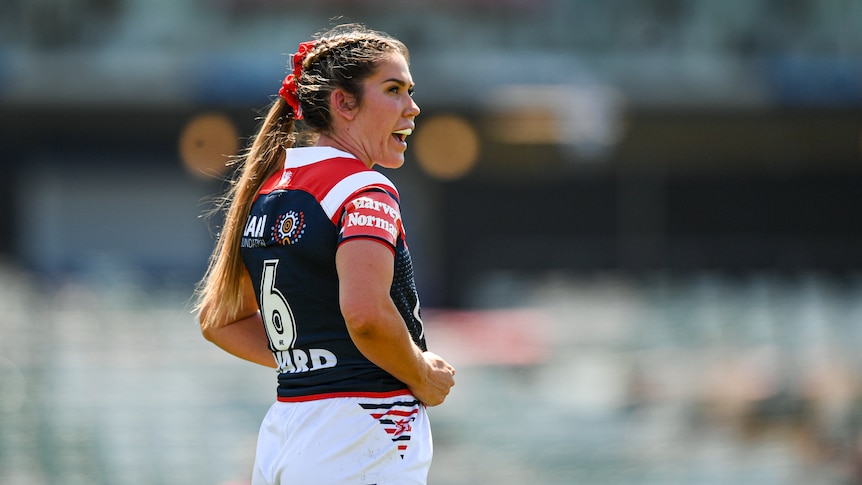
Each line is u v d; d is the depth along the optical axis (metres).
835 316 55.72
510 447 39.38
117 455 35.34
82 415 38.16
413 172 93.69
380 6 90.31
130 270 88.31
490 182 95.19
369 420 9.36
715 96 91.38
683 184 98.00
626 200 97.00
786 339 52.47
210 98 86.88
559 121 87.25
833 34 94.25
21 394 39.56
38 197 91.50
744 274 87.81
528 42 91.69
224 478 34.38
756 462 38.53
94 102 86.94
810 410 43.28
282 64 87.25
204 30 89.50
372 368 9.46
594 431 41.22
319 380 9.48
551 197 96.12
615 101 89.81
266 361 10.70
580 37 92.00
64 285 72.44
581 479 36.81
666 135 95.38
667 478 36.97
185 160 90.75
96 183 92.25
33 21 87.56
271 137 10.29
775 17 93.88
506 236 95.69
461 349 56.59
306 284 9.42
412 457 9.48
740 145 96.50
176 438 36.91
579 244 96.38
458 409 43.75
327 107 9.84
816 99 91.56
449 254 95.31
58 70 86.94
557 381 50.91
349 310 8.88
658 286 74.31
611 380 49.03
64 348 47.25
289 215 9.57
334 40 9.95
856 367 46.41
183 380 43.62
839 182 99.12
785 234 98.88
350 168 9.48
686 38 92.75
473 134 90.94
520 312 64.94
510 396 46.53
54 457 34.84
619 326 57.25
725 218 98.12
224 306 10.53
